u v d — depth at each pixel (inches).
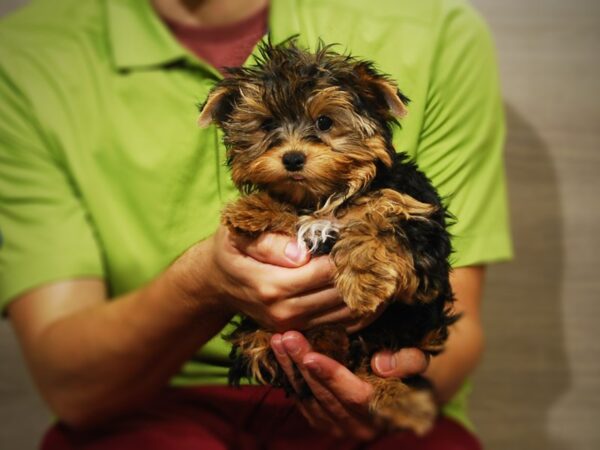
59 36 60.2
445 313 46.3
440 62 53.3
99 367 50.5
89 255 59.2
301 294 40.9
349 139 41.7
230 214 41.3
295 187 41.7
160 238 55.1
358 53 47.9
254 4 51.1
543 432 80.4
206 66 51.0
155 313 48.6
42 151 60.2
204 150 52.1
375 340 43.5
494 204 59.1
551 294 82.1
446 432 51.4
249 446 48.1
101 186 57.1
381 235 39.7
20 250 58.6
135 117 54.9
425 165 51.5
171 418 50.3
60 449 52.3
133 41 54.4
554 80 78.0
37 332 56.0
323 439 46.4
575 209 81.0
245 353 45.7
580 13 76.4
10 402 64.1
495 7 76.4
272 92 42.1
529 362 81.3
